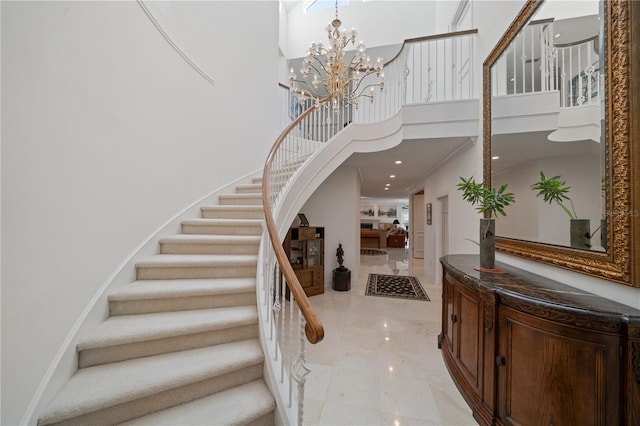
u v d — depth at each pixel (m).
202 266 2.05
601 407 1.05
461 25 4.00
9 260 1.10
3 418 1.05
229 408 1.30
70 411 1.12
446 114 3.02
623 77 1.13
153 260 2.05
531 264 1.85
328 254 4.95
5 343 1.07
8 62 1.11
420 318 3.27
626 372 1.00
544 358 1.21
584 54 1.41
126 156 1.95
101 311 1.62
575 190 1.45
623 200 1.13
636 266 1.08
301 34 6.62
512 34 2.13
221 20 3.32
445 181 4.26
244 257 2.18
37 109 1.26
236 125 3.62
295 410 1.37
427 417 1.64
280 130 4.98
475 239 2.97
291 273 1.37
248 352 1.54
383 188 7.97
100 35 1.72
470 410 1.70
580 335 1.11
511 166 2.16
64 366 1.29
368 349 2.47
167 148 2.44
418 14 5.66
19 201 1.16
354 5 6.18
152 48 2.26
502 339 1.44
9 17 1.12
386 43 5.84
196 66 2.86
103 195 1.72
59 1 1.40
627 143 1.11
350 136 3.76
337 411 1.68
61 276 1.37
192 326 1.55
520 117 2.06
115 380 1.28
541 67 1.80
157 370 1.35
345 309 3.60
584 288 1.39
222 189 3.31
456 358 1.97
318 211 4.94
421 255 8.04
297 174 3.18
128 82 1.98
